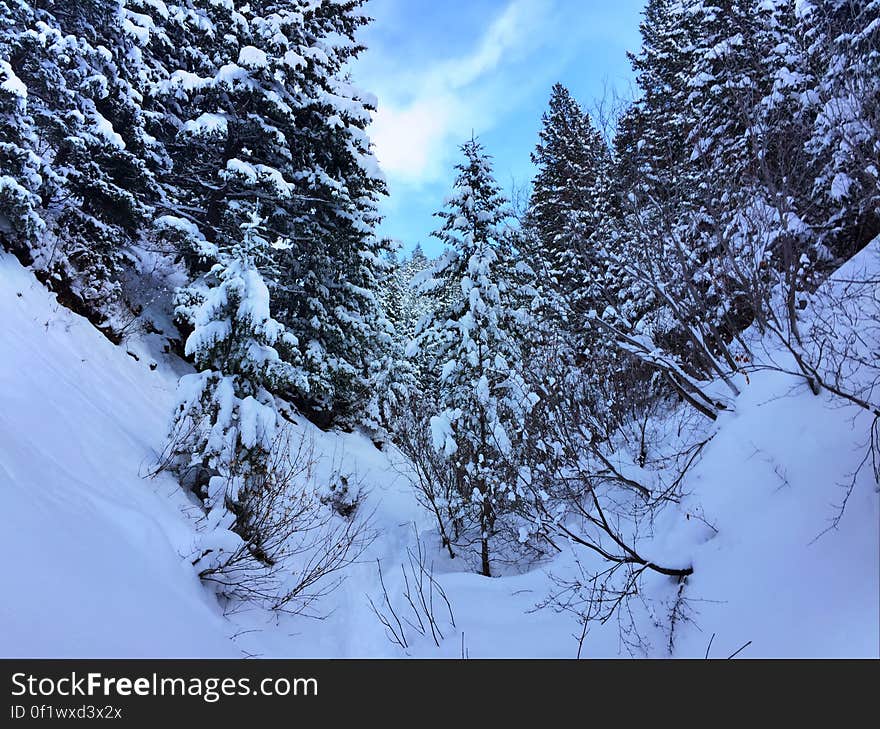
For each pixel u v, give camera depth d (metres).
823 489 4.46
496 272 12.44
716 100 11.48
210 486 7.07
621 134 8.77
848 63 5.18
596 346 10.95
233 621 5.41
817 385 5.26
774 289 7.18
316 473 12.66
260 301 7.46
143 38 11.91
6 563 3.19
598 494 9.41
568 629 6.19
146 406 9.82
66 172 11.00
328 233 15.63
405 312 34.34
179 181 14.89
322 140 14.68
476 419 11.66
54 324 9.41
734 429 6.17
